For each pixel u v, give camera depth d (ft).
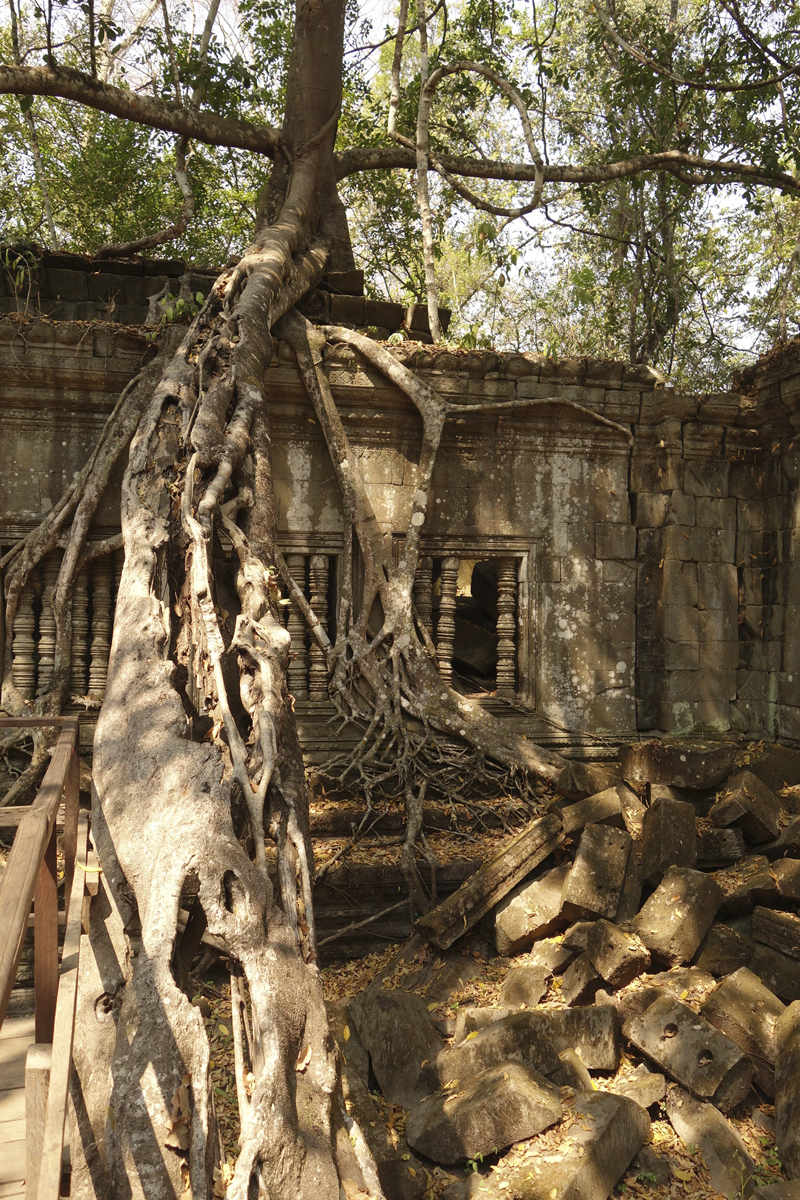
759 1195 10.64
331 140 27.91
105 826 10.06
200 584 12.46
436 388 22.08
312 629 21.26
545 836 17.15
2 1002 4.63
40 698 19.81
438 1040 14.23
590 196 36.19
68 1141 7.84
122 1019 7.98
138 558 14.32
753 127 32.40
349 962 17.97
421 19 27.96
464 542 22.61
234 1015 8.50
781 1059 12.64
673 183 37.42
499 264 29.96
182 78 28.73
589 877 15.99
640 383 23.44
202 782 9.75
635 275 38.27
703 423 23.48
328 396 21.29
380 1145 11.81
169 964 8.13
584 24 40.50
